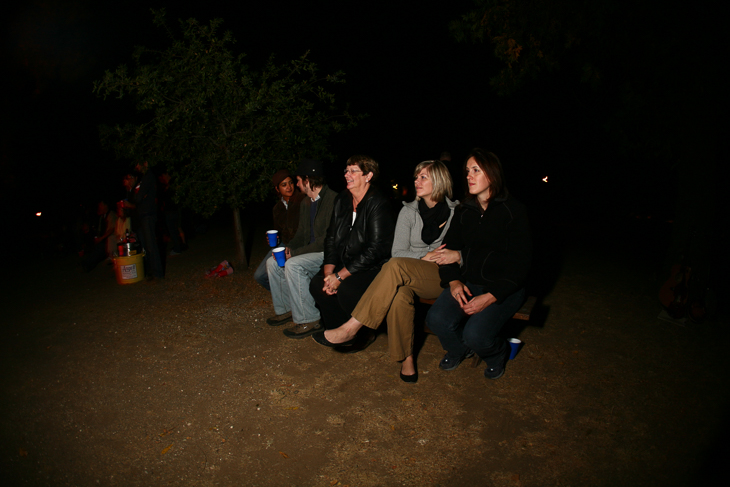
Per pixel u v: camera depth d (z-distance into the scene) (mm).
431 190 3654
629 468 2715
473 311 3326
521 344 4086
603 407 3266
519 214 3350
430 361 3988
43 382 3947
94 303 5836
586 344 4180
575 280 5934
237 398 3584
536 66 6254
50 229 9234
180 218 8172
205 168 6207
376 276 3543
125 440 3164
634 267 6406
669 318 4570
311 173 4547
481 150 3391
